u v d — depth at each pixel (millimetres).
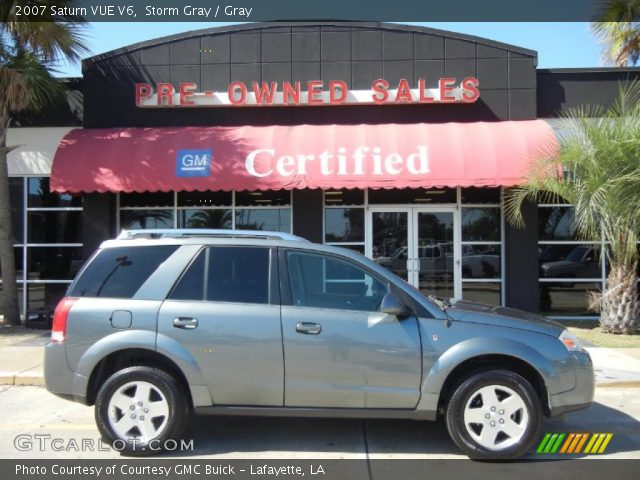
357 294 5285
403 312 5023
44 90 11625
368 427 5980
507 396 5035
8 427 6074
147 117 12742
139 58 12812
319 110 12547
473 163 10969
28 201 12922
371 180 10977
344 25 12641
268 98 12367
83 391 5133
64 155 11570
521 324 5207
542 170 10430
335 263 5336
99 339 5129
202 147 11445
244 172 11125
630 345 9875
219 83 12742
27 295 12930
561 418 5141
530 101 12359
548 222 12352
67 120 12883
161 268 5328
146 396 5141
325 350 5023
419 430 5887
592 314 12227
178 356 5047
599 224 10734
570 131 11367
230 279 5277
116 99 12789
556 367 5020
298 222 12367
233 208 12711
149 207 12820
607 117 10336
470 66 12492
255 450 5336
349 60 12641
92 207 12469
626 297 10742
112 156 11469
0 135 11562
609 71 12398
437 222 12531
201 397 5074
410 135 11539
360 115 12492
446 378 5008
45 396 7305
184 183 11156
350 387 5027
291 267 5320
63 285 12914
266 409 5082
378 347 5023
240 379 5062
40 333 11016
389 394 5020
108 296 5266
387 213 12555
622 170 9938
